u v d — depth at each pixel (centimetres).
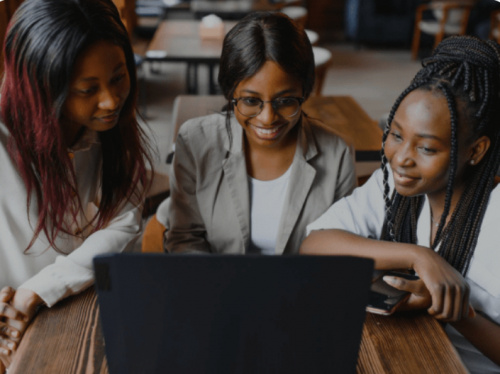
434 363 81
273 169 123
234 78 103
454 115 84
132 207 116
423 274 90
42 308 94
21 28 89
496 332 94
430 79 86
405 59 573
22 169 100
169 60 321
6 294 94
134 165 113
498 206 96
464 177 98
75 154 109
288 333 63
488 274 98
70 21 86
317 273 59
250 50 99
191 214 130
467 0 516
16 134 98
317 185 124
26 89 92
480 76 85
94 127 98
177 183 127
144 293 61
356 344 64
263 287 60
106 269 60
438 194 100
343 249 100
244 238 126
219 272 59
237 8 480
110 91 93
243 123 109
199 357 65
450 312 88
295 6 534
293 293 60
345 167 125
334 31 674
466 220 98
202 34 363
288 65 99
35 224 105
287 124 108
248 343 64
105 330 64
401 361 81
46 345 83
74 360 80
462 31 522
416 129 86
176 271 59
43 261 110
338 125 200
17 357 80
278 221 126
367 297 61
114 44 91
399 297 91
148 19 548
